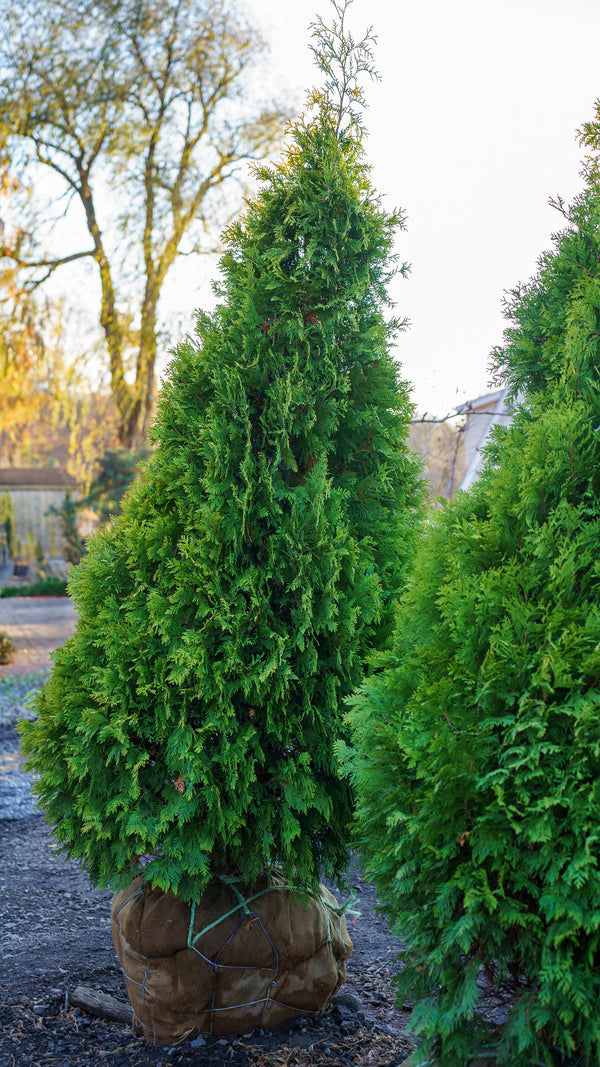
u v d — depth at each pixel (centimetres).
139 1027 295
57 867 503
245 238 327
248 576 282
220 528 284
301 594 287
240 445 298
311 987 293
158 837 272
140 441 1883
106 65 1596
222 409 300
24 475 3672
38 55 1546
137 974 284
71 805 289
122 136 1667
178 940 277
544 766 204
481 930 213
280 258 309
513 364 269
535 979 215
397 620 263
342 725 281
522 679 213
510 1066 210
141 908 286
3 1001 321
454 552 240
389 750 231
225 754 269
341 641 288
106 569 302
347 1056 270
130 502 311
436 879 220
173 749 272
